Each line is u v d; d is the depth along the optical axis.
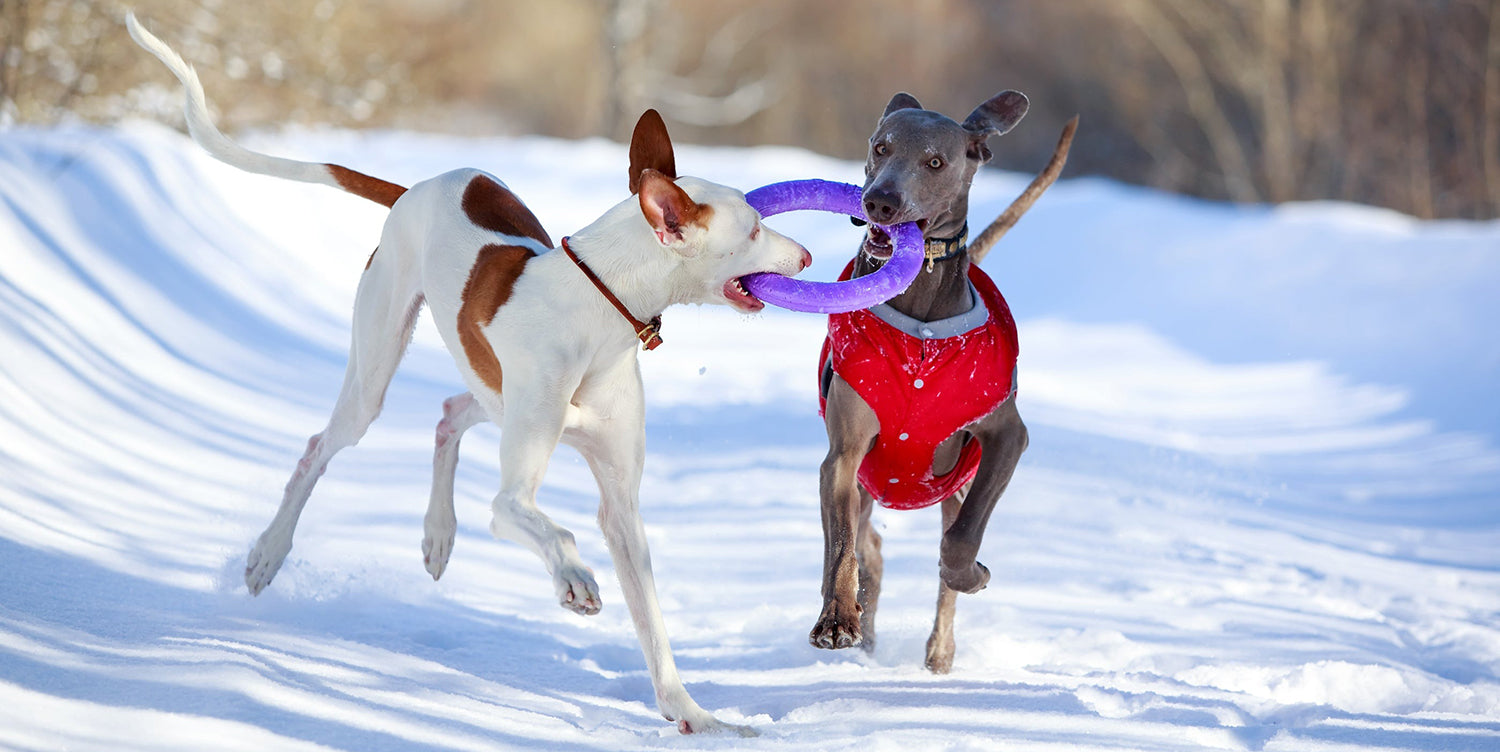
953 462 5.81
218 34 18.39
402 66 21.75
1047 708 4.77
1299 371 14.33
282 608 5.33
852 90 42.50
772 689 5.15
